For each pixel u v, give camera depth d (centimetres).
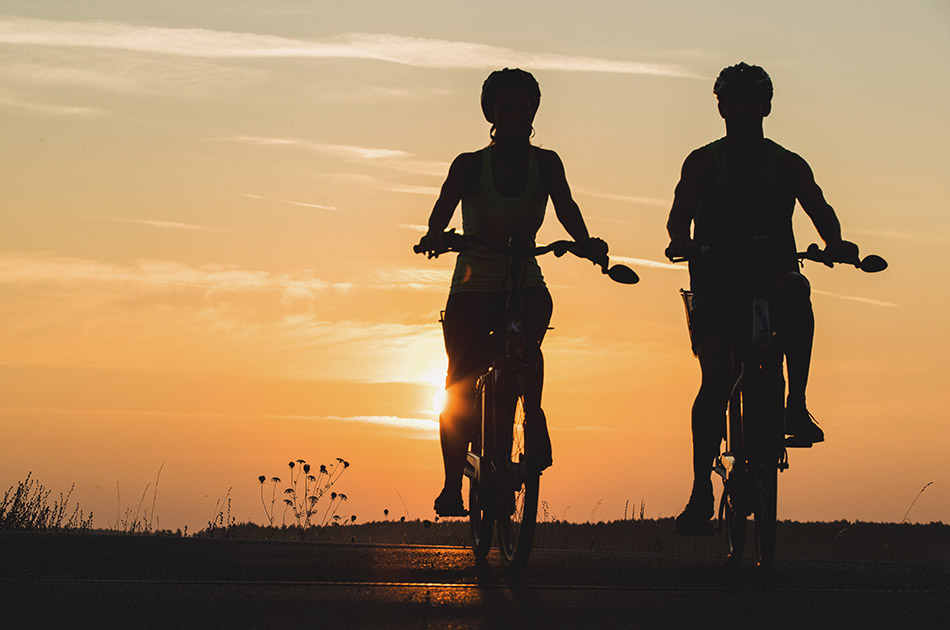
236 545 795
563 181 690
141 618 435
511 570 620
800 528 2184
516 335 627
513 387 628
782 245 641
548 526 1514
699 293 652
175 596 493
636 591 542
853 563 788
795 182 686
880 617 470
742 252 628
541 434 601
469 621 441
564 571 656
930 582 642
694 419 659
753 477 638
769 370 630
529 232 680
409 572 625
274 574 597
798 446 638
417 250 646
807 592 550
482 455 671
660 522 1625
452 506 696
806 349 627
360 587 536
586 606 485
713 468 688
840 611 484
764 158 684
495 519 669
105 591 506
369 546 816
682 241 643
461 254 679
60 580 550
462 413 690
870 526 2197
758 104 679
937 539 2031
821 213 677
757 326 621
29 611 447
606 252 640
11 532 840
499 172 677
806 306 622
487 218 673
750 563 741
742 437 640
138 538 809
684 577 632
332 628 421
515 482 616
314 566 642
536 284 661
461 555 743
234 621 431
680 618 459
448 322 679
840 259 648
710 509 662
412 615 452
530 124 685
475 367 683
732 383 651
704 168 686
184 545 776
